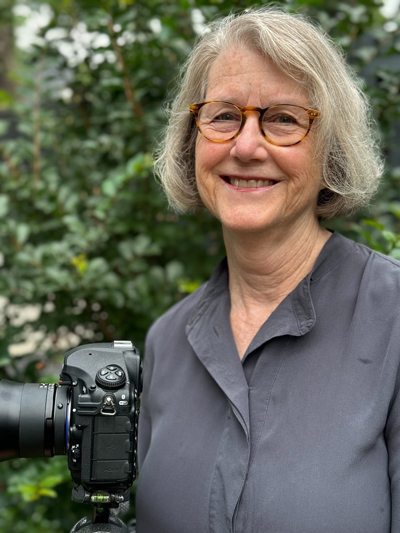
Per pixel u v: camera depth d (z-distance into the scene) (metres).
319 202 1.66
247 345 1.59
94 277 2.42
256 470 1.38
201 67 1.61
